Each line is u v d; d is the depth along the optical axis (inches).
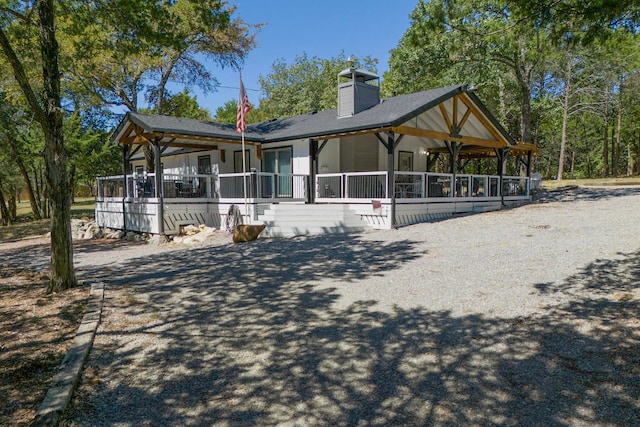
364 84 618.8
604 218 426.6
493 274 256.2
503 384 136.3
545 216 477.1
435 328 184.5
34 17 289.1
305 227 479.2
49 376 150.0
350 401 131.4
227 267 330.6
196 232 542.3
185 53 859.4
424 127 567.2
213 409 129.3
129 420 124.3
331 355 164.2
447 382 139.9
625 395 124.7
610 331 165.8
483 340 169.2
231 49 846.5
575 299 202.8
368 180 551.2
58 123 262.2
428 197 546.0
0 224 1066.1
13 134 887.1
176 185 604.4
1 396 136.1
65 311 225.3
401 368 151.1
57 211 270.1
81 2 308.2
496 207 629.9
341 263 319.9
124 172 650.2
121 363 162.4
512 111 1180.5
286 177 625.3
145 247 499.5
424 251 339.0
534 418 117.6
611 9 223.9
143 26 320.5
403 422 119.2
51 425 119.4
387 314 205.5
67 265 275.4
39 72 362.9
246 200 539.2
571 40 269.4
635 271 235.6
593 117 1476.4
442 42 791.1
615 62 1028.5
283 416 124.5
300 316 209.2
